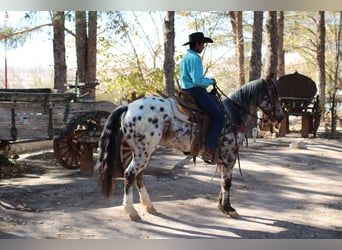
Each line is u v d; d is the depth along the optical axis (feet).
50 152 38.45
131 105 19.26
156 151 37.45
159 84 56.85
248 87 20.57
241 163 31.73
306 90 49.08
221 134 19.48
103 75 58.39
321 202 22.84
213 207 21.34
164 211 20.43
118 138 19.22
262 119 21.27
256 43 49.24
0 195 22.13
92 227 18.11
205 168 29.25
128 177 18.94
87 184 24.99
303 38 87.35
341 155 36.22
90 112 26.58
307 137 48.75
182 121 19.12
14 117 23.77
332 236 17.71
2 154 30.81
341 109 70.03
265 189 25.23
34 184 24.89
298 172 29.76
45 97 24.68
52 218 19.06
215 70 76.28
